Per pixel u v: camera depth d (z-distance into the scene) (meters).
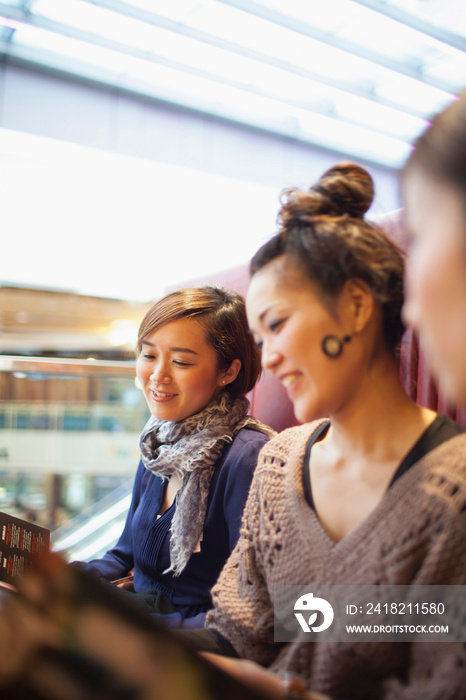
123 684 0.36
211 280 1.79
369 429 0.55
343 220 0.56
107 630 0.37
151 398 1.06
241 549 0.70
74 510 2.69
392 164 4.33
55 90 3.47
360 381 0.55
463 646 0.46
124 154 3.67
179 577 0.99
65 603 0.39
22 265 3.27
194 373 1.02
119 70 3.49
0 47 3.22
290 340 0.53
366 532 0.53
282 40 3.02
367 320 0.53
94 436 2.62
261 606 0.65
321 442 0.64
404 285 0.55
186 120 3.89
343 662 0.53
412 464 0.53
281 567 0.61
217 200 4.02
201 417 1.05
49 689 0.36
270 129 4.18
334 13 2.77
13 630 0.38
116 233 3.64
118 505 2.69
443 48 2.88
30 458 2.52
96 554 2.49
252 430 1.06
